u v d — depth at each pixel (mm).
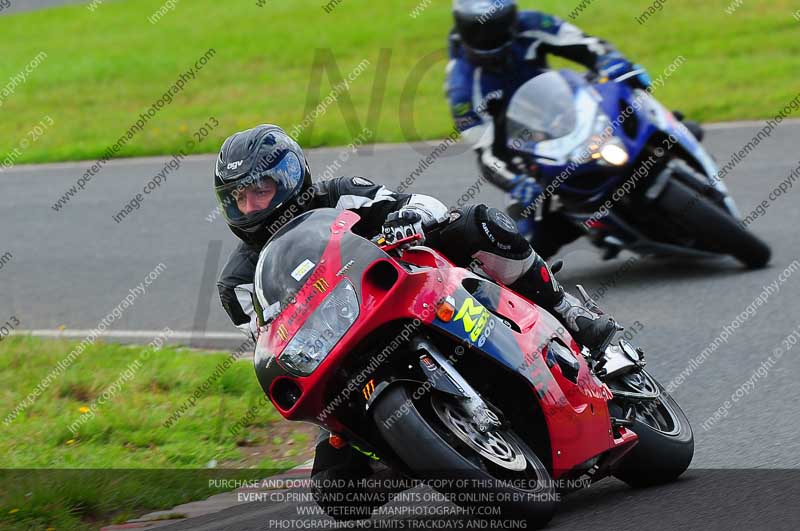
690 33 64875
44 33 85750
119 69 73000
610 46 30125
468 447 14078
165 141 56938
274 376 14156
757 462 17391
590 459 15656
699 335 24875
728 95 51406
